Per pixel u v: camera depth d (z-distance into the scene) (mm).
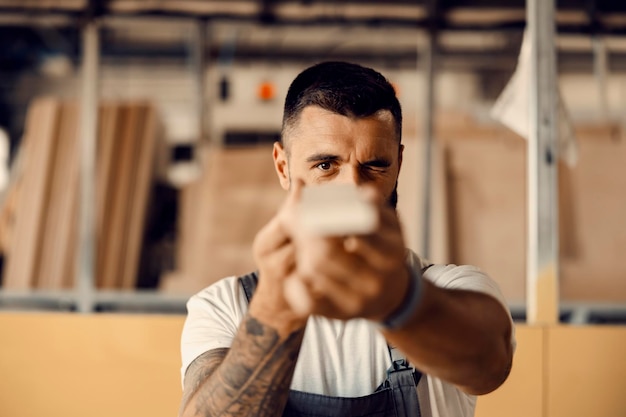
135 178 3902
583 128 3977
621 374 1983
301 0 3375
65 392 2148
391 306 686
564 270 3535
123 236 3828
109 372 2146
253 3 3355
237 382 877
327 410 1142
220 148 3971
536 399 1977
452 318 753
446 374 823
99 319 2160
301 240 612
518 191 3865
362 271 618
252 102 4559
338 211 583
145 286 3881
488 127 4148
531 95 2119
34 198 3871
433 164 3889
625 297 3520
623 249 3590
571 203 3658
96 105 3107
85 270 2926
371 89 1120
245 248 3801
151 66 5371
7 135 5250
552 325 1994
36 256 3797
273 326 848
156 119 4023
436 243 3809
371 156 1114
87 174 2967
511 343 1024
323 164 1125
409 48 5156
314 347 1180
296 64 5027
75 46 5281
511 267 3771
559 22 3512
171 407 2129
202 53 4379
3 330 2168
